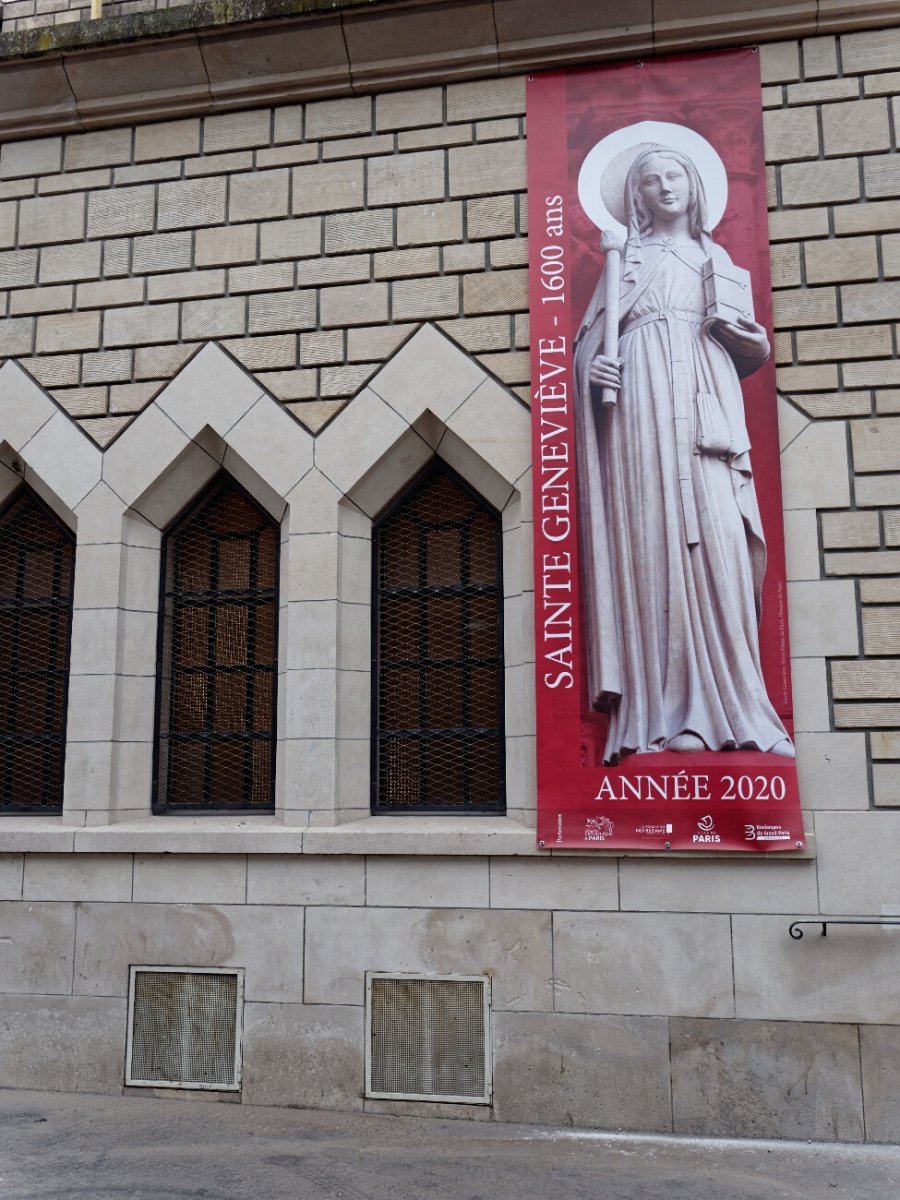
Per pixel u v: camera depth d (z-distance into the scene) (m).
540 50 8.52
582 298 8.22
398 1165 6.62
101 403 8.99
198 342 8.91
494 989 7.65
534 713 7.88
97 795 8.48
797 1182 6.39
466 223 8.56
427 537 8.79
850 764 7.43
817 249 8.02
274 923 8.02
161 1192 6.14
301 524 8.49
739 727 7.53
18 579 9.38
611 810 7.59
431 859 7.86
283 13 8.66
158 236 9.09
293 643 8.37
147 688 8.85
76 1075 8.14
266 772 8.73
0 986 8.33
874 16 8.14
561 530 7.97
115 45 8.96
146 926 8.20
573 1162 6.70
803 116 8.19
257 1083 7.87
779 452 7.83
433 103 8.76
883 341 7.84
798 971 7.31
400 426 8.44
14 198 9.42
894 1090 7.12
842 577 7.64
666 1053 7.38
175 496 9.04
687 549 7.78
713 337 7.99
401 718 8.58
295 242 8.82
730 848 7.39
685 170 8.23
